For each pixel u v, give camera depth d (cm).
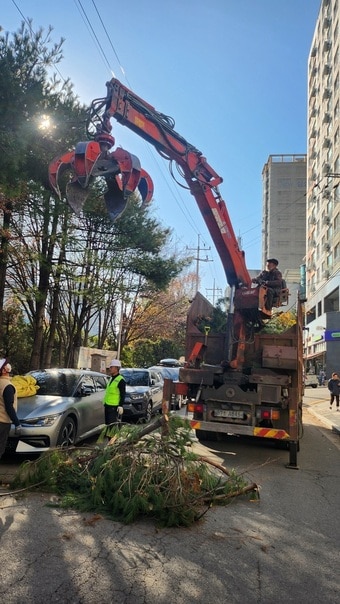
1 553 397
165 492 491
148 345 4406
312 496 634
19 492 566
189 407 865
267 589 358
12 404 587
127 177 659
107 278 2064
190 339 945
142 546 426
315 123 6481
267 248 11719
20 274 1838
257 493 596
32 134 971
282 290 895
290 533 482
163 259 2097
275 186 11662
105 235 1920
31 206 1346
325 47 5597
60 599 328
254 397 827
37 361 1773
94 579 358
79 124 1100
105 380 1074
